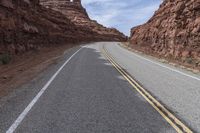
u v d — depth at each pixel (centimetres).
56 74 1453
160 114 742
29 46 2959
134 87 1123
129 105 831
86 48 4269
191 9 2889
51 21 5556
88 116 712
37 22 3753
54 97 920
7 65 1977
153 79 1355
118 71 1616
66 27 6412
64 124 649
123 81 1267
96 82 1221
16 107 793
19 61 2220
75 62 2091
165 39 3259
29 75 1448
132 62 2220
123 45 5666
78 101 869
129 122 670
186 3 3044
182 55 2633
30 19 3394
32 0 4353
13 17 2681
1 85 1195
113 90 1052
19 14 2938
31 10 3728
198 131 618
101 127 630
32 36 3262
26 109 771
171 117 717
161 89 1097
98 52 3381
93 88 1082
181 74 1566
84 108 788
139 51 3831
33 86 1116
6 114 725
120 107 806
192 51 2556
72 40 6188
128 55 3031
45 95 948
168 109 795
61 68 1709
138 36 5081
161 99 920
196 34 2620
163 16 3756
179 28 2956
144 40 4353
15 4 2936
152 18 4544
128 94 987
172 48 2928
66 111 755
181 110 789
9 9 2623
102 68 1742
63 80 1263
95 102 859
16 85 1165
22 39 2791
